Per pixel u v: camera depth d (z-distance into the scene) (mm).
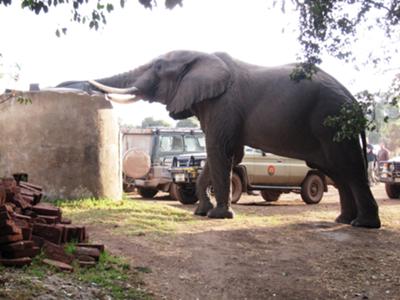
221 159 12211
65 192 12633
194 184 15445
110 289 6832
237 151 12766
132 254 8570
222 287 7523
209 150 12305
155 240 9477
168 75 12984
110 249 8680
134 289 7020
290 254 9266
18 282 6270
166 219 11461
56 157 12602
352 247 9922
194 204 15758
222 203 12211
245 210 14109
